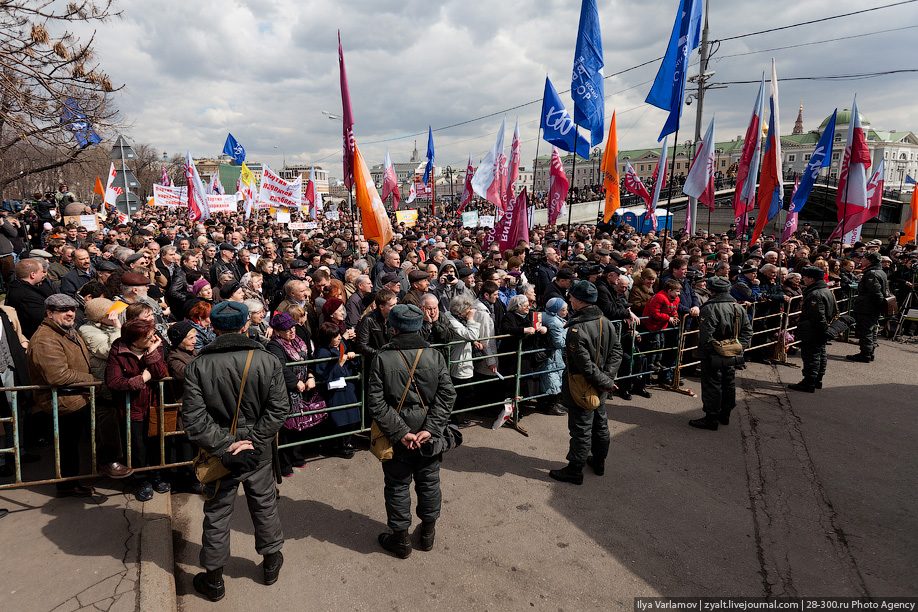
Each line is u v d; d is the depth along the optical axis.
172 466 4.12
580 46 8.23
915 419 6.04
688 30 7.28
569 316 6.57
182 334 3.98
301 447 5.32
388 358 3.40
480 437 5.60
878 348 9.39
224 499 3.09
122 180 13.04
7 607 2.91
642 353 6.57
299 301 5.08
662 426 5.85
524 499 4.36
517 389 5.79
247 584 3.34
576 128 8.51
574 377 4.43
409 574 3.46
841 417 6.11
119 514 3.89
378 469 4.89
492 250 9.70
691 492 4.48
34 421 4.90
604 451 4.70
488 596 3.27
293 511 4.16
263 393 3.10
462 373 5.52
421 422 3.45
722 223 42.47
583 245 11.95
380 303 4.88
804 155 94.88
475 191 11.63
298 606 3.16
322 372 4.83
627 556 3.65
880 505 4.27
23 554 3.38
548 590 3.32
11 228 10.76
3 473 4.37
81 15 7.06
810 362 6.92
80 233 11.01
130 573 3.25
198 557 3.61
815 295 6.80
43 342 3.74
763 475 4.77
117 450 4.10
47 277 6.55
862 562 3.58
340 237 12.34
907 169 103.06
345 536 3.86
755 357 8.56
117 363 3.77
